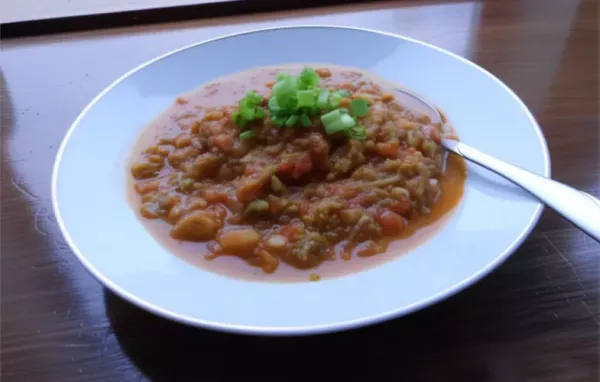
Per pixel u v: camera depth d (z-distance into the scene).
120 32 0.49
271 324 0.24
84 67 0.45
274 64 0.41
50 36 0.48
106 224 0.30
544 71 0.43
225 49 0.41
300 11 0.51
